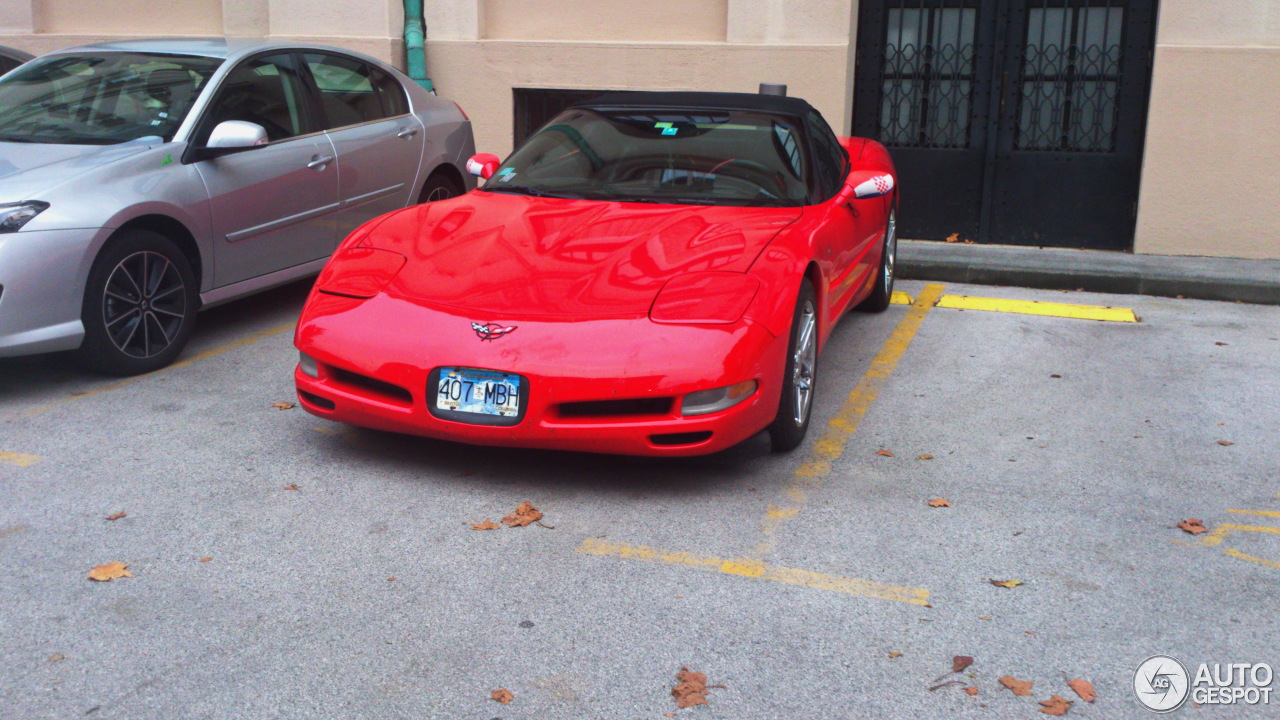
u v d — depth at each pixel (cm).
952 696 249
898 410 463
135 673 251
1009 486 379
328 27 870
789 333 372
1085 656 267
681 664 260
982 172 827
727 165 467
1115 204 803
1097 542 333
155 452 391
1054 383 506
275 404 448
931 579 306
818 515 349
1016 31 797
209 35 923
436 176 680
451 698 245
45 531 324
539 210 434
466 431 350
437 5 876
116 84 530
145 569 302
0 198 427
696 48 834
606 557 316
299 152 558
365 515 342
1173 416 459
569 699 245
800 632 276
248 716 236
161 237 477
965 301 680
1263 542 335
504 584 299
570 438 345
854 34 823
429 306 366
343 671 254
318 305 383
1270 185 746
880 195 485
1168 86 749
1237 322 635
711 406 346
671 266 379
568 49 858
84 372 485
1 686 245
